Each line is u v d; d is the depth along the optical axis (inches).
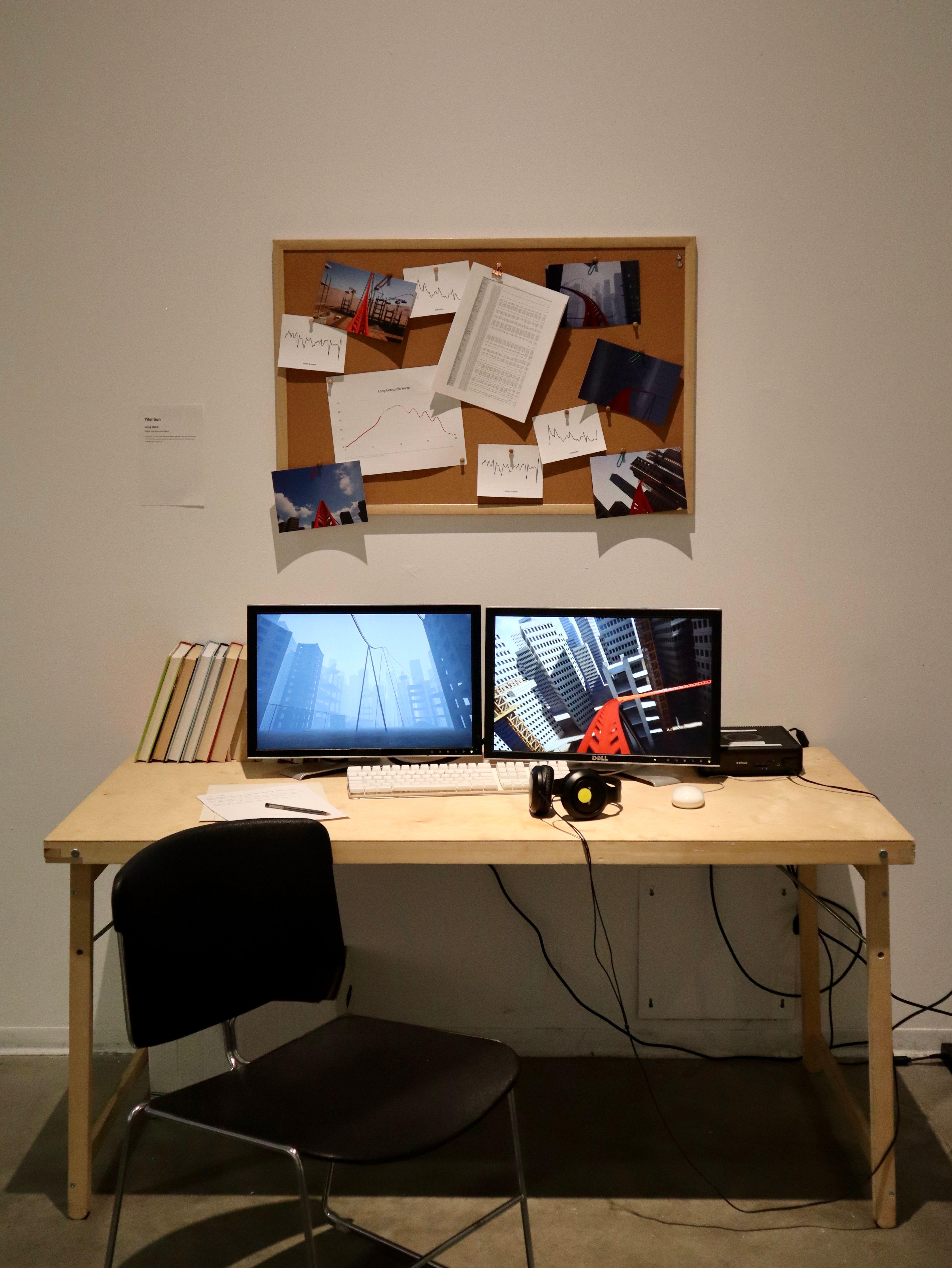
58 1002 102.7
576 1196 81.7
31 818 100.0
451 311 92.2
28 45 89.9
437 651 90.1
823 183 91.0
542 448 93.8
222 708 92.9
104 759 99.2
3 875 100.7
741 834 76.4
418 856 76.4
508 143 91.1
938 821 98.8
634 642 88.7
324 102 90.8
